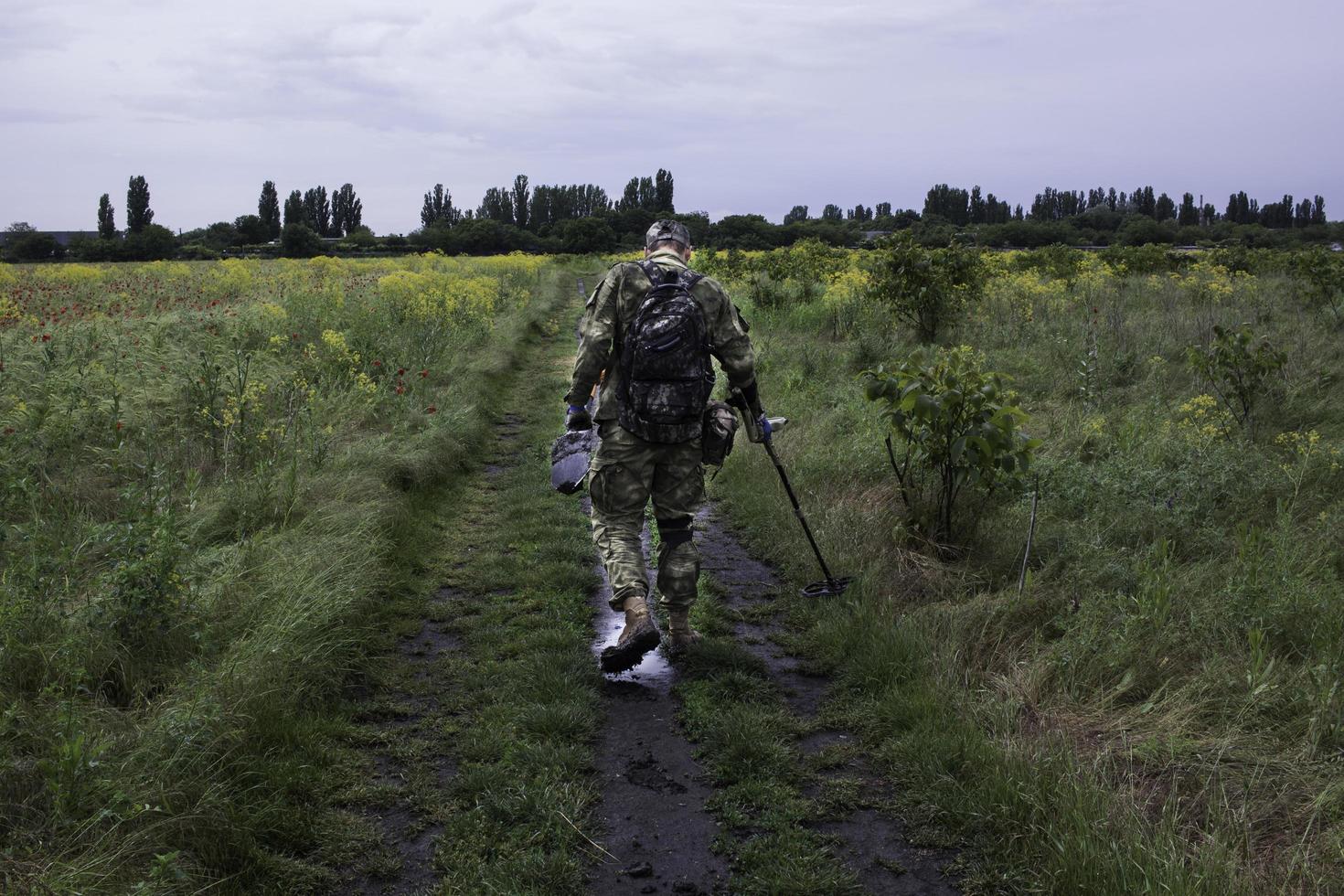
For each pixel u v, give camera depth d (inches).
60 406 228.8
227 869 92.2
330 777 111.0
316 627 139.5
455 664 143.9
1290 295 545.3
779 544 193.2
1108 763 108.7
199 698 108.1
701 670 141.3
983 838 99.3
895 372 185.9
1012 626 145.8
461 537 208.5
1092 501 193.5
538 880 93.7
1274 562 151.3
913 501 190.2
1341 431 249.4
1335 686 111.4
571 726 123.6
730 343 140.9
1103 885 87.1
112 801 88.4
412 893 92.4
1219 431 243.8
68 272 872.3
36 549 138.3
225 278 729.0
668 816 106.7
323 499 201.2
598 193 3944.4
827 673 142.3
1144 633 134.3
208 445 234.2
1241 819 95.0
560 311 785.6
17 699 107.4
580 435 154.4
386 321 429.7
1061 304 511.8
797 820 104.7
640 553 140.3
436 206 4121.6
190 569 145.6
